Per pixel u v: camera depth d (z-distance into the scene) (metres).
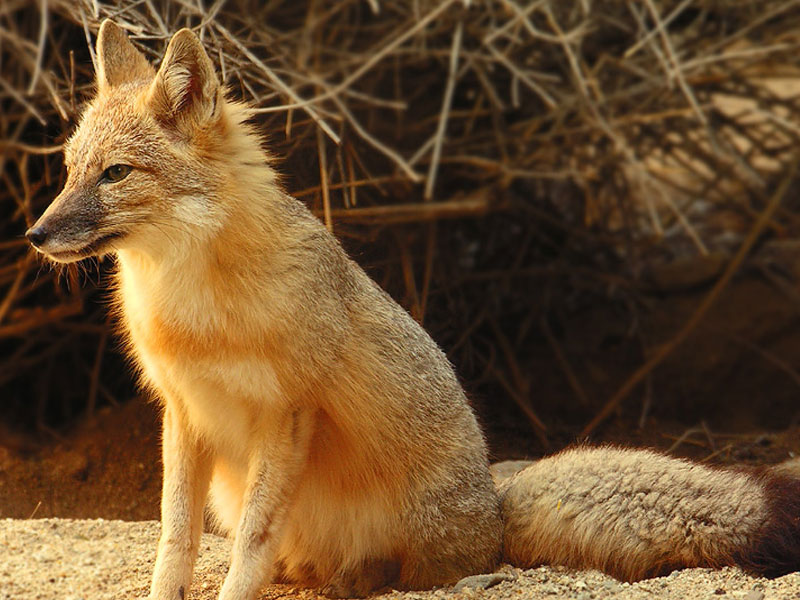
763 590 6.54
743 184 15.35
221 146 6.66
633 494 7.31
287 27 13.54
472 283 14.67
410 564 7.44
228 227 6.55
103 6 8.62
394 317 7.46
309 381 6.75
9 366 13.16
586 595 6.64
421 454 7.33
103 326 12.59
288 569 7.62
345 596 7.28
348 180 10.75
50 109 10.43
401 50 12.54
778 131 16.77
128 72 7.21
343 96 12.27
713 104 14.98
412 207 11.66
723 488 7.28
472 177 13.53
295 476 6.79
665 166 15.35
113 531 8.27
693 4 14.72
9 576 7.09
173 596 6.62
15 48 10.64
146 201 6.43
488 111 13.46
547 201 15.38
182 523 6.86
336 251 7.18
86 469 10.83
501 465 9.75
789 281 15.88
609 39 14.42
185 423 7.00
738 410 13.63
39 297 13.01
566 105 13.32
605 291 15.78
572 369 14.19
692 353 14.36
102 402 13.35
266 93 9.84
